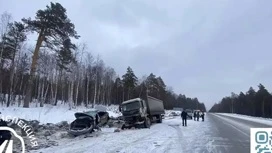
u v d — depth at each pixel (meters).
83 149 10.91
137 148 11.12
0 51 35.19
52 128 18.84
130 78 74.81
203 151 10.79
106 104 72.62
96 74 59.25
